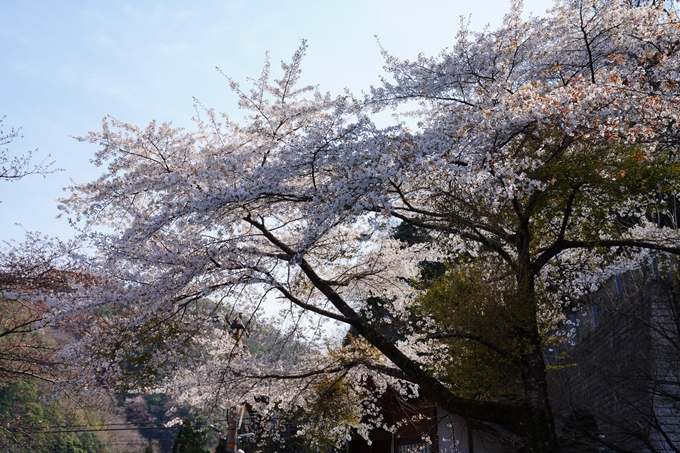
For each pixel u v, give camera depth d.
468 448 12.07
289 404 11.64
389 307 12.23
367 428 12.76
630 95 8.18
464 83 10.19
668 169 8.55
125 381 9.77
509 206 9.17
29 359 14.01
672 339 9.25
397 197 9.01
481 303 8.39
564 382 10.66
